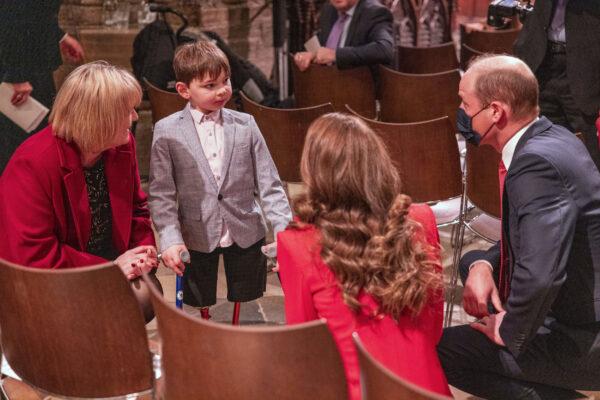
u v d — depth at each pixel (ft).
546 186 7.30
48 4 13.85
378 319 6.30
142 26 19.74
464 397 9.77
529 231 7.22
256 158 9.82
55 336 6.75
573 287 7.57
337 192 6.28
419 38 24.90
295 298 6.41
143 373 7.01
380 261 6.13
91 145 8.21
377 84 17.33
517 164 7.50
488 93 7.79
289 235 6.45
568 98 13.05
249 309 12.28
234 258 10.03
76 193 8.38
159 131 9.55
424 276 6.31
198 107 9.57
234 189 9.70
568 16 12.67
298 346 5.46
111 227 9.14
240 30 21.67
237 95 17.69
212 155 9.64
